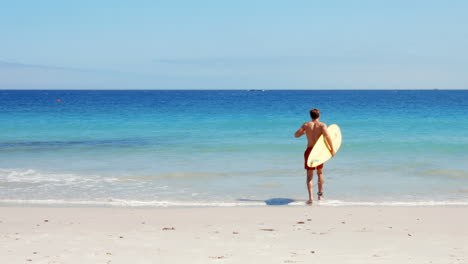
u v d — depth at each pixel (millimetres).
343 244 6121
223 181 11414
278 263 5195
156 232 6824
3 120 30328
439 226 7203
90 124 27484
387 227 7160
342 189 10445
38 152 16219
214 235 6641
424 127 24797
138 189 10508
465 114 35750
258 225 7312
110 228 7094
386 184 10938
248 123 28391
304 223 7457
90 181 11328
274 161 14328
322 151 9297
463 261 5273
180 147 17438
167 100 89562
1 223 7434
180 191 10336
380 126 25578
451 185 10805
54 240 6320
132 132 22953
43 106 54281
